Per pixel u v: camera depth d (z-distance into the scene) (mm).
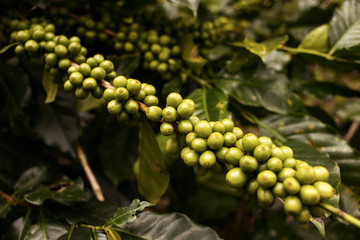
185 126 399
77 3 601
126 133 678
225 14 830
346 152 505
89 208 516
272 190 367
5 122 616
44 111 598
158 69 574
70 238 461
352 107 889
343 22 578
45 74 528
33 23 543
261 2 827
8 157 622
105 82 440
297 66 674
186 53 581
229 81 577
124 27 587
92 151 731
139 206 436
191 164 393
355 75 933
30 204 533
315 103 993
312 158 476
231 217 1072
